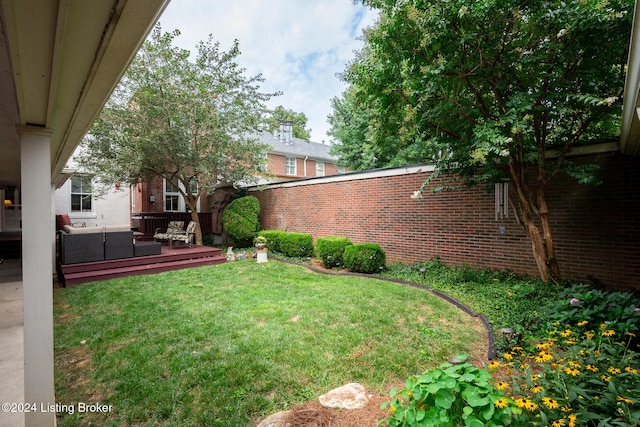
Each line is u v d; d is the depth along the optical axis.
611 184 4.74
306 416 2.24
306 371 2.85
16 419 2.06
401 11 4.38
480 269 6.15
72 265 6.64
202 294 5.41
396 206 7.63
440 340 3.44
